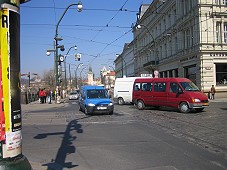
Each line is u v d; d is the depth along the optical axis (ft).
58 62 107.96
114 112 69.56
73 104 113.70
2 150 10.52
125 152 26.96
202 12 111.04
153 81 70.90
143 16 206.18
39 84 314.76
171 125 43.57
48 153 27.48
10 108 10.71
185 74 130.11
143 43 219.61
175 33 140.56
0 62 10.54
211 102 92.48
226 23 114.21
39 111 78.95
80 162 23.88
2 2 10.73
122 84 97.81
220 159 23.47
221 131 36.22
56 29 97.19
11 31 10.91
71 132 39.93
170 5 145.79
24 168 10.91
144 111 69.00
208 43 111.14
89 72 389.60
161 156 25.05
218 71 113.39
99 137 35.35
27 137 36.73
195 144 29.50
